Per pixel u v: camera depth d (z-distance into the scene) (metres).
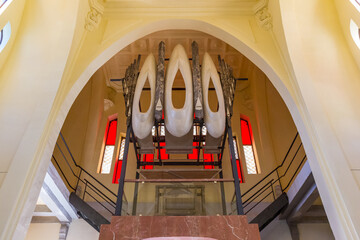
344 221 4.29
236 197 5.62
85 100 10.91
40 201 8.20
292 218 8.12
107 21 7.21
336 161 4.81
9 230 3.95
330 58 6.14
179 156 10.27
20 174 4.45
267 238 8.36
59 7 6.20
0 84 5.50
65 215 8.41
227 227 5.17
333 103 5.54
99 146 10.30
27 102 5.30
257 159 10.07
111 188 9.38
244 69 11.33
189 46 10.41
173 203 5.52
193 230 5.13
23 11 6.19
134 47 10.45
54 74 5.61
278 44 6.62
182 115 6.36
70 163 9.74
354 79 5.84
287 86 5.96
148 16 7.43
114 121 11.39
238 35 6.95
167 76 6.99
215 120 6.48
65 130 10.29
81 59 6.21
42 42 5.96
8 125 5.02
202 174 6.63
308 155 5.29
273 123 10.55
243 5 7.40
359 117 5.33
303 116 5.49
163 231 5.12
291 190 7.27
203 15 7.45
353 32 6.12
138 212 5.43
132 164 10.09
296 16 6.52
